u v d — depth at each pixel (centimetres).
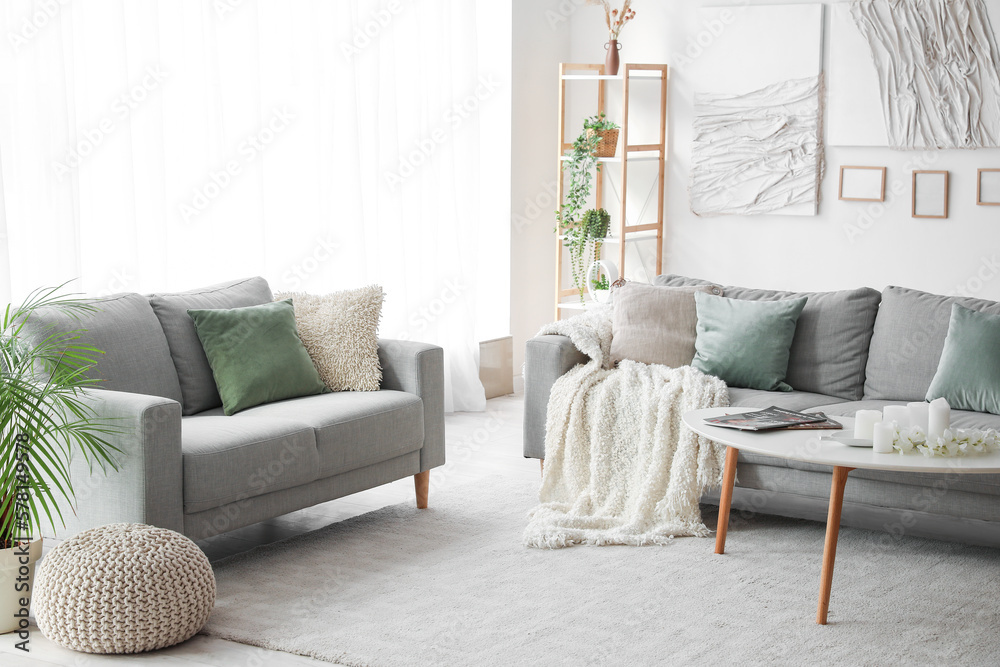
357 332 394
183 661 264
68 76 381
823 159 559
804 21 553
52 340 320
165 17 420
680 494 361
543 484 395
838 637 274
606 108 630
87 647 266
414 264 557
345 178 504
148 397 300
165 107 421
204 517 311
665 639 273
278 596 307
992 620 285
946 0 512
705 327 411
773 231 579
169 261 427
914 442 285
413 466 390
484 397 591
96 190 398
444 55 563
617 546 349
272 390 371
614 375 398
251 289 405
